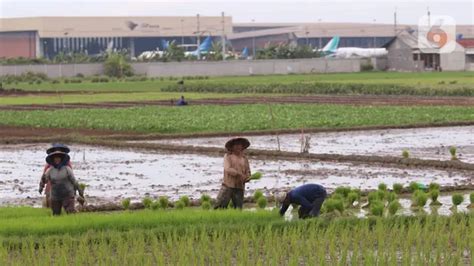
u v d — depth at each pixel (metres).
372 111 143.88
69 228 46.66
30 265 40.34
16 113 152.00
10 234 45.91
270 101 182.25
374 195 57.25
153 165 84.94
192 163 86.31
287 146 99.50
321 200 51.97
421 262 40.19
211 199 60.91
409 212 55.38
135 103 181.38
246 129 118.31
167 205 58.50
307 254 42.28
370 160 84.94
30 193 68.56
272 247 42.75
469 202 59.62
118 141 106.81
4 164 87.00
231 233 45.91
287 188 68.94
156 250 42.06
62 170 53.22
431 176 75.06
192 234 44.97
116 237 44.66
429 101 176.62
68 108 165.88
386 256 41.38
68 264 41.09
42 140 109.06
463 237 44.78
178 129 119.81
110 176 77.06
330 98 193.25
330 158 87.12
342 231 46.03
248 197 63.00
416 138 107.12
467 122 123.94
